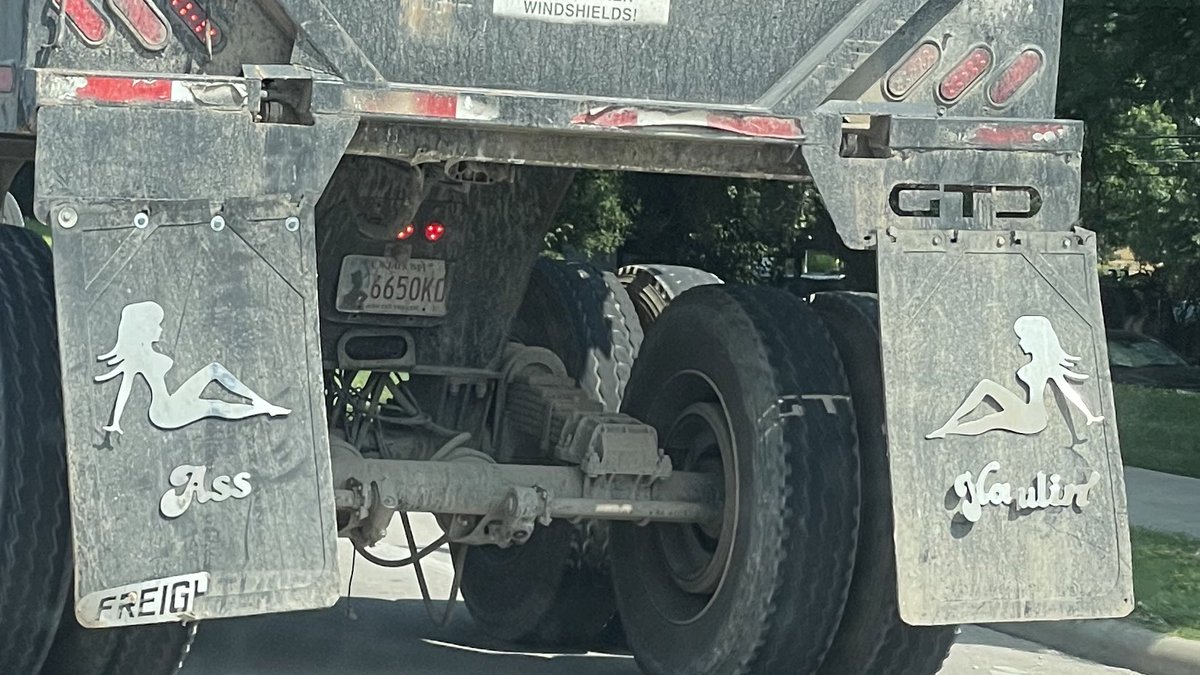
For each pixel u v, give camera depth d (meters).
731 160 5.87
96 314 4.91
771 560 5.94
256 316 5.03
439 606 8.69
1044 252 5.73
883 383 5.60
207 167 5.06
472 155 5.60
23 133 5.21
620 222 23.19
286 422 5.01
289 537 4.99
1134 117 19.03
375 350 7.17
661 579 6.66
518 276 7.22
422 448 7.30
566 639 7.70
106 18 5.18
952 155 5.77
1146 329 31.48
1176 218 24.31
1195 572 10.20
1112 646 8.51
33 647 5.23
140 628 5.45
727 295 6.38
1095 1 14.56
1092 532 5.66
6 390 5.10
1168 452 18.36
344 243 6.91
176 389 4.94
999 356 5.64
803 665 6.05
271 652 7.35
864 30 5.77
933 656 6.14
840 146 5.73
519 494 6.19
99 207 4.95
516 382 7.36
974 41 5.93
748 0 5.91
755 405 6.05
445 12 5.64
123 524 4.88
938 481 5.55
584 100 5.50
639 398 6.86
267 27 5.32
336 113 5.22
